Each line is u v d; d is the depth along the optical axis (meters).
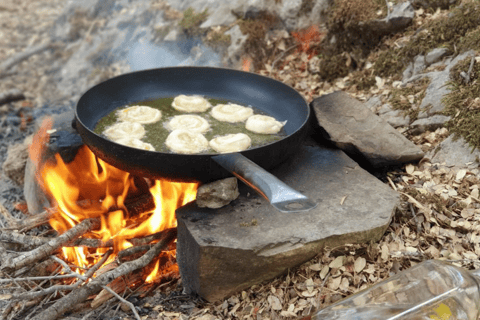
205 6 1.37
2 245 0.94
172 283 0.93
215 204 0.88
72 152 0.98
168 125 0.97
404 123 1.03
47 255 0.90
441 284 0.77
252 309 0.86
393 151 0.97
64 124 1.04
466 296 0.75
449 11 1.11
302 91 1.21
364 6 1.16
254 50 1.28
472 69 1.02
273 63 1.26
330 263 0.86
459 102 1.00
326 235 0.85
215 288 0.86
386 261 0.86
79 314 0.88
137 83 1.04
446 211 0.91
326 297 0.85
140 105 1.02
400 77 1.11
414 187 0.95
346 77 1.19
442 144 0.98
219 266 0.84
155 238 0.94
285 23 1.28
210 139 0.94
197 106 1.01
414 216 0.90
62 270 0.94
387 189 0.92
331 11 1.21
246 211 0.88
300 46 1.28
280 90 1.02
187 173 0.86
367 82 1.14
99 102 1.00
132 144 0.91
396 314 0.75
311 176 0.94
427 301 0.75
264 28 1.29
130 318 0.87
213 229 0.85
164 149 0.92
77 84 1.51
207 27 1.34
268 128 0.96
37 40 1.76
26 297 0.85
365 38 1.17
